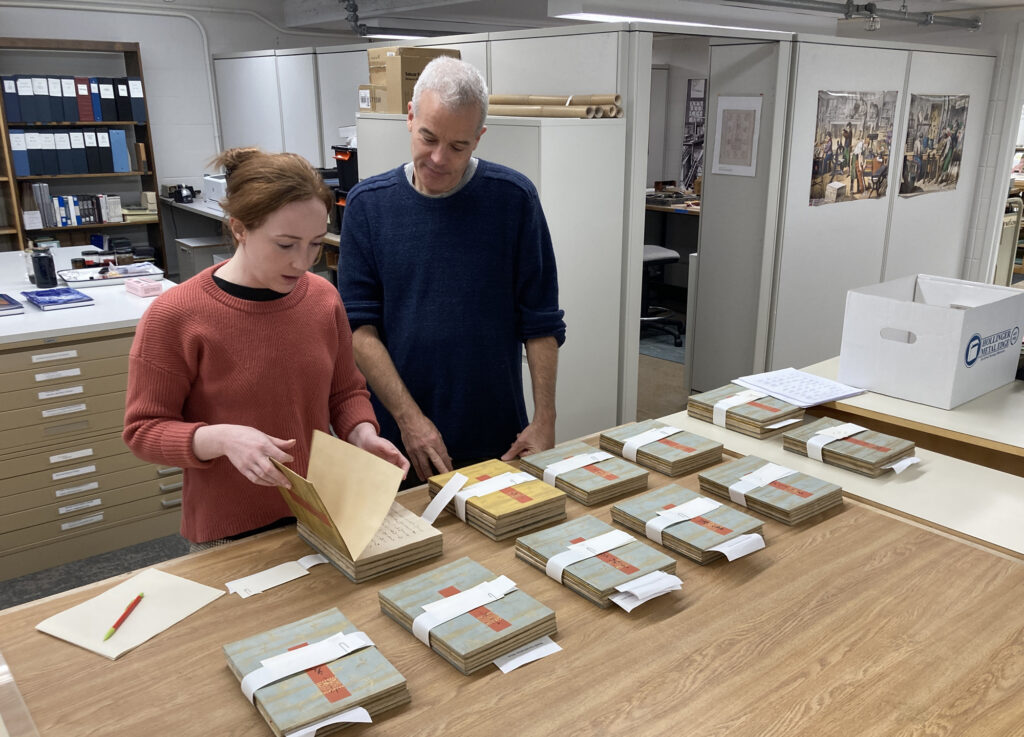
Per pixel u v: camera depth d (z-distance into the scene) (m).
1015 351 2.15
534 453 1.72
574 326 3.07
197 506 1.41
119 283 3.49
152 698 1.00
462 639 1.06
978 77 4.98
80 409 2.81
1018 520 1.47
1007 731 0.95
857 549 1.36
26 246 5.83
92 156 5.93
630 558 1.26
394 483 1.26
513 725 0.95
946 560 1.33
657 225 7.20
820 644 1.10
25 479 2.75
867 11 4.81
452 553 1.34
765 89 3.71
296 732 0.90
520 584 1.25
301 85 5.91
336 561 1.29
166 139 6.81
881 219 4.54
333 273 4.48
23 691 1.01
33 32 6.10
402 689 0.98
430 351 1.83
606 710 0.98
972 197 5.34
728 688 1.02
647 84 3.03
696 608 1.19
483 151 2.94
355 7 6.04
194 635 1.12
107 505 2.94
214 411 1.36
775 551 1.35
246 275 1.33
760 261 3.91
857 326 2.10
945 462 1.74
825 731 0.95
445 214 1.75
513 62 3.42
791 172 3.83
